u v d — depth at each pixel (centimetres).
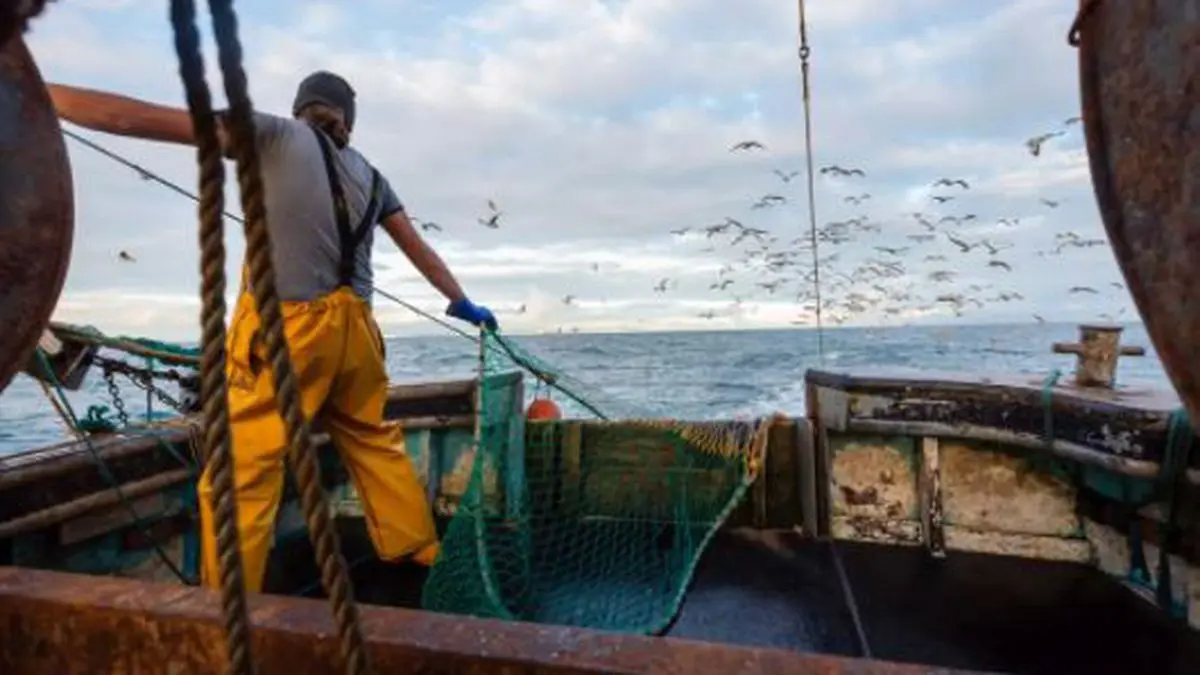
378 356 298
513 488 378
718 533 393
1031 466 354
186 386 352
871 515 382
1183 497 275
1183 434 268
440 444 425
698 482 409
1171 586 286
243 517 257
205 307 84
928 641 270
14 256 99
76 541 273
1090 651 260
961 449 366
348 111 296
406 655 114
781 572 339
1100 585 315
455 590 278
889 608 299
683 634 279
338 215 273
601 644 113
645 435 419
